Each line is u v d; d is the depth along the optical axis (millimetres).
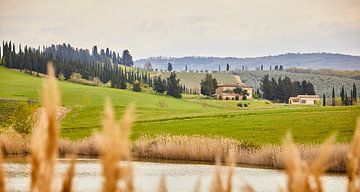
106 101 2014
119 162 2010
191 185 46062
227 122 136000
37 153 2014
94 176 52625
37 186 2010
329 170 57219
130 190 2133
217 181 2584
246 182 2557
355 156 2408
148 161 76875
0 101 188875
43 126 2029
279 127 122188
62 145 83625
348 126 116188
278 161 68188
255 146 78062
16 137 64312
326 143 2260
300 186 2215
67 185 2127
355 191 2359
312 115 138125
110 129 2016
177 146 79750
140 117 159625
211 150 76562
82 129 142375
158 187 2785
